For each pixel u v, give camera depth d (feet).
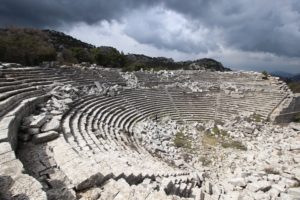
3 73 57.00
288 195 40.47
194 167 63.31
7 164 22.08
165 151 69.10
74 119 56.59
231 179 51.16
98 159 35.22
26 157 31.73
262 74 164.96
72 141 41.96
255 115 124.77
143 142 70.64
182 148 77.82
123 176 30.48
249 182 48.29
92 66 136.26
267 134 97.50
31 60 105.60
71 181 25.66
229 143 86.99
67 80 86.84
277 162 60.34
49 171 27.91
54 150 33.76
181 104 127.54
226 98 140.97
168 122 104.27
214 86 153.28
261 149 77.36
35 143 36.24
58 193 23.43
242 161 67.92
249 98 141.38
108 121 71.51
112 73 128.16
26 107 44.86
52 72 84.99
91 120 62.90
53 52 118.21
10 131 31.09
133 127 81.51
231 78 169.17
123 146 56.95
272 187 44.75
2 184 19.16
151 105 114.01
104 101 87.76
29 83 61.21
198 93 140.36
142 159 50.29
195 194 38.17
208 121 119.75
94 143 46.80
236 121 113.09
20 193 18.37
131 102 103.81
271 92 144.46
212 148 81.61
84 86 91.40
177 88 140.87
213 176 57.93
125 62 221.87
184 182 41.06
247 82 162.91
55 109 55.16
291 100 136.67
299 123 128.36
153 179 35.60
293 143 78.69
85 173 26.86
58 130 41.93
